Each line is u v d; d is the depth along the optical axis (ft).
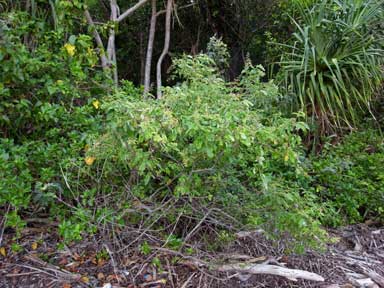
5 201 7.12
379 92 13.34
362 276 7.57
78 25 11.29
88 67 9.65
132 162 6.27
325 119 12.04
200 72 7.50
